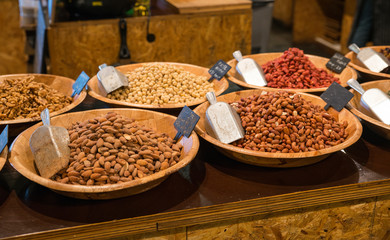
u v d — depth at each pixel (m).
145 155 1.13
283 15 4.69
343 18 3.88
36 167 1.17
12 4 3.71
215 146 1.26
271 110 1.29
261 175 1.22
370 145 1.38
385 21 2.49
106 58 2.60
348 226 1.26
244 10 2.78
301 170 1.24
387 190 1.22
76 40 2.47
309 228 1.23
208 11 2.70
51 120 1.32
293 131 1.25
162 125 1.37
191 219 1.09
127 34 2.57
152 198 1.11
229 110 1.29
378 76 1.74
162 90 1.60
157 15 2.63
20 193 1.13
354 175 1.22
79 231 1.02
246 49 2.92
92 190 0.98
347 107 1.42
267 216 1.16
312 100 1.48
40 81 1.70
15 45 3.88
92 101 1.67
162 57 2.73
